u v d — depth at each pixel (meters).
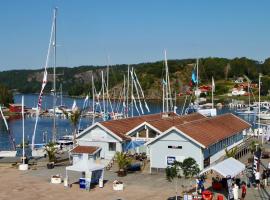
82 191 45.34
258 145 69.50
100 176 48.31
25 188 46.81
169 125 68.06
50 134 127.25
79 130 113.81
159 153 54.91
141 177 52.19
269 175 49.34
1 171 56.56
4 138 120.06
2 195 43.84
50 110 192.38
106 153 63.81
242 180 48.44
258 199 41.19
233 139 70.12
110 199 41.94
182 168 40.84
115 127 65.75
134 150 65.88
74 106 159.25
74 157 61.06
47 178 51.97
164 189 45.88
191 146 53.34
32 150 72.69
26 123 164.12
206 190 41.84
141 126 65.12
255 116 151.12
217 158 60.50
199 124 61.41
